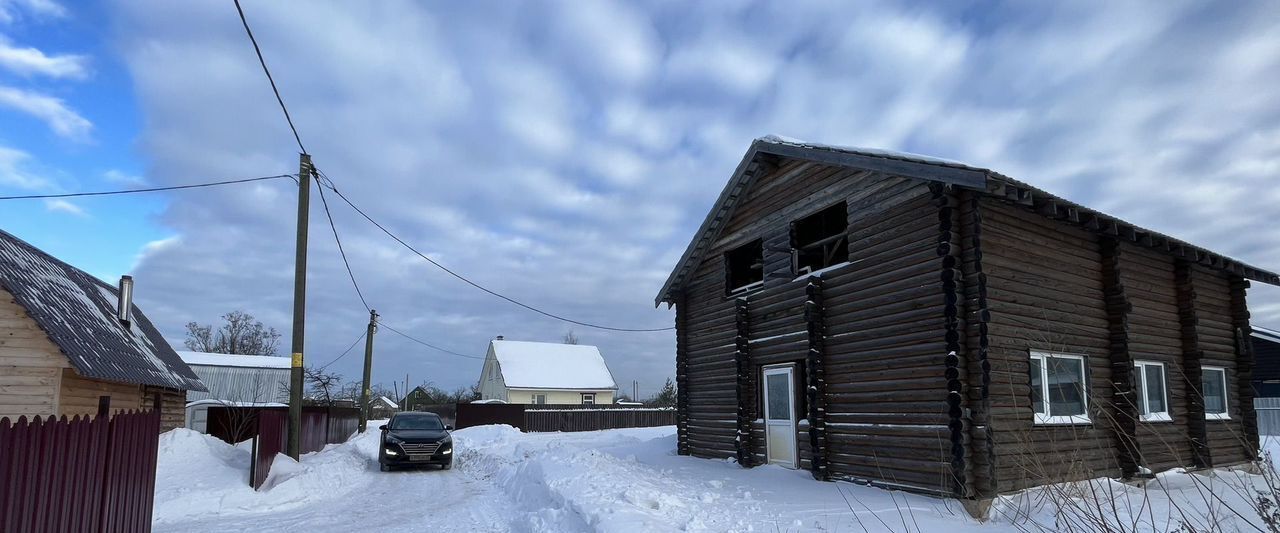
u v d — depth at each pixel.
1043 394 10.12
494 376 60.50
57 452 4.48
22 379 13.59
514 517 10.59
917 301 10.32
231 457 17.53
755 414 14.29
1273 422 24.95
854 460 11.30
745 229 15.05
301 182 16.88
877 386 10.97
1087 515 6.44
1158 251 12.87
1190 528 6.17
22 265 16.50
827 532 7.93
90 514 5.08
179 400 23.34
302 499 13.22
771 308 13.89
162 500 11.69
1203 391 13.14
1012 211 10.36
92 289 20.69
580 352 62.31
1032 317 10.18
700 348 16.67
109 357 15.89
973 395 9.43
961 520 8.48
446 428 20.28
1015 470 9.38
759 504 9.67
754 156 13.76
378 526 10.35
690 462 15.32
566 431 38.47
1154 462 11.36
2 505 3.76
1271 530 5.70
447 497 13.37
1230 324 14.38
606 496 9.54
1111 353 11.20
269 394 44.91
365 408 34.88
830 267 12.24
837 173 12.29
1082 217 10.32
